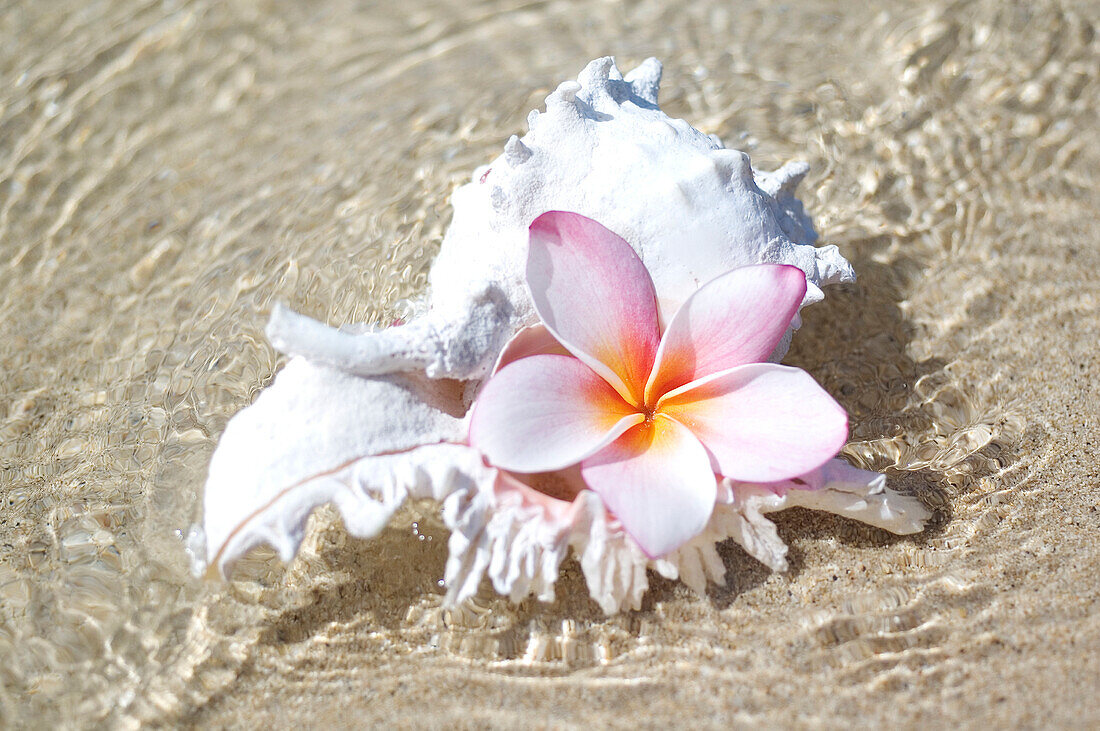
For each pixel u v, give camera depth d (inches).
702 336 17.0
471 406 17.3
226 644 17.6
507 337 17.2
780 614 17.5
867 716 16.8
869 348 20.2
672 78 24.7
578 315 17.0
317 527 18.4
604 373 16.8
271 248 22.0
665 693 17.0
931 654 17.2
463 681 17.3
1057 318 20.4
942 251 21.4
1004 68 24.1
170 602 17.9
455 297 17.4
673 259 17.4
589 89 18.3
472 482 16.7
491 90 24.8
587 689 17.1
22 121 24.5
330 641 17.6
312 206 22.7
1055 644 17.1
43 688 17.5
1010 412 19.5
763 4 26.9
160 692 17.4
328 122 24.5
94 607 18.0
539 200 17.6
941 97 23.8
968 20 25.2
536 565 16.6
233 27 27.1
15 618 18.0
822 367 20.1
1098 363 19.9
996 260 21.2
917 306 20.8
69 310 21.6
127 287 21.9
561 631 17.5
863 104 23.8
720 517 17.1
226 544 16.6
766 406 16.7
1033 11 25.0
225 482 16.8
